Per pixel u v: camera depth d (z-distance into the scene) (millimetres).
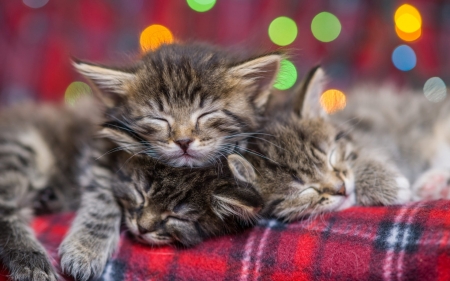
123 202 316
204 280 280
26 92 490
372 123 374
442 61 497
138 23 502
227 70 324
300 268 267
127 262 298
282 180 311
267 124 333
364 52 498
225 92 323
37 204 351
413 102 392
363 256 259
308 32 501
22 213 329
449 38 500
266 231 294
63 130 374
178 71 322
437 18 503
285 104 351
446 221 257
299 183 311
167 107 316
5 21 488
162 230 301
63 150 367
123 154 325
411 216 270
